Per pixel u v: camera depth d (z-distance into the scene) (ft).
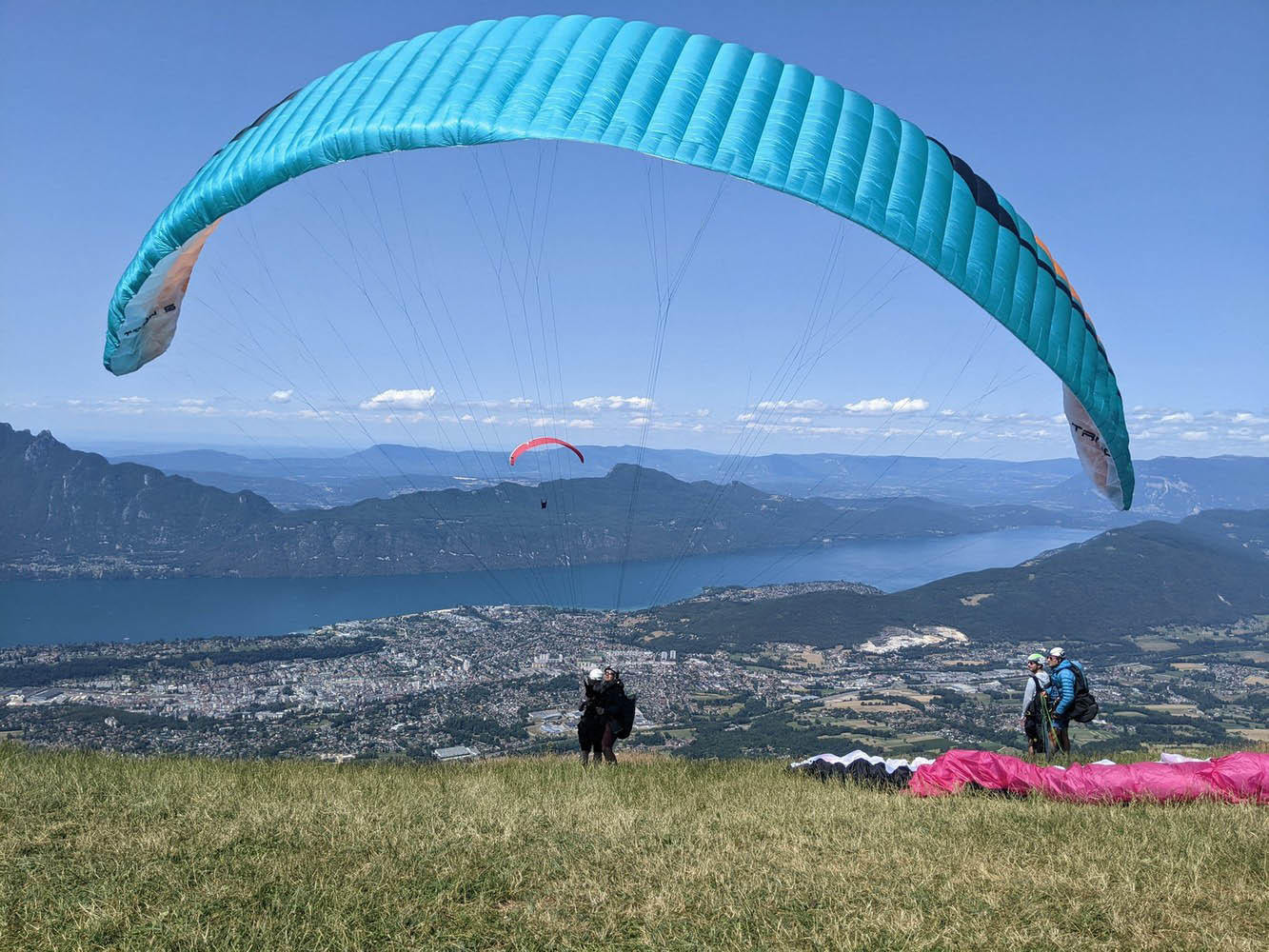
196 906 20.36
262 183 41.22
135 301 47.96
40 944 18.58
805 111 41.11
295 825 26.27
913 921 19.56
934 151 42.98
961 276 38.91
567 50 41.81
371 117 39.58
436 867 23.03
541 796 31.48
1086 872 22.09
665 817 28.17
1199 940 18.42
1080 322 44.96
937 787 32.42
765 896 21.20
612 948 18.85
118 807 27.91
